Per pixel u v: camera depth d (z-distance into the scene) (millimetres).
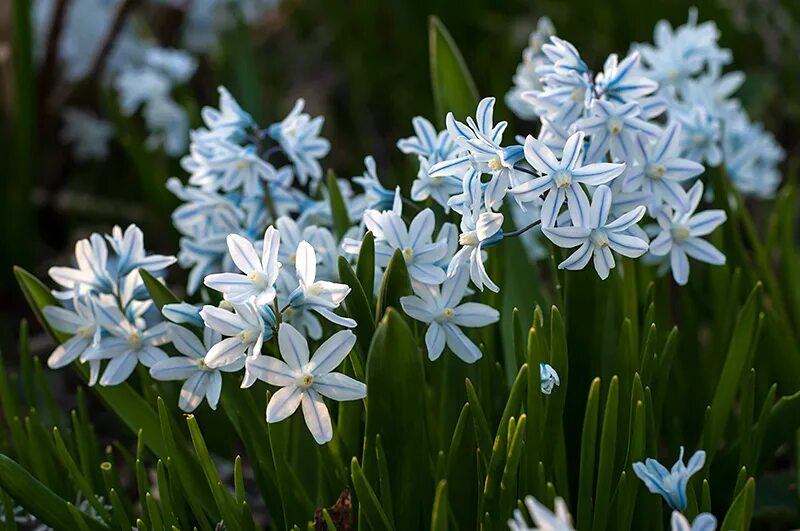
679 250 436
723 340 480
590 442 407
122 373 427
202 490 435
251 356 393
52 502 418
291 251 437
